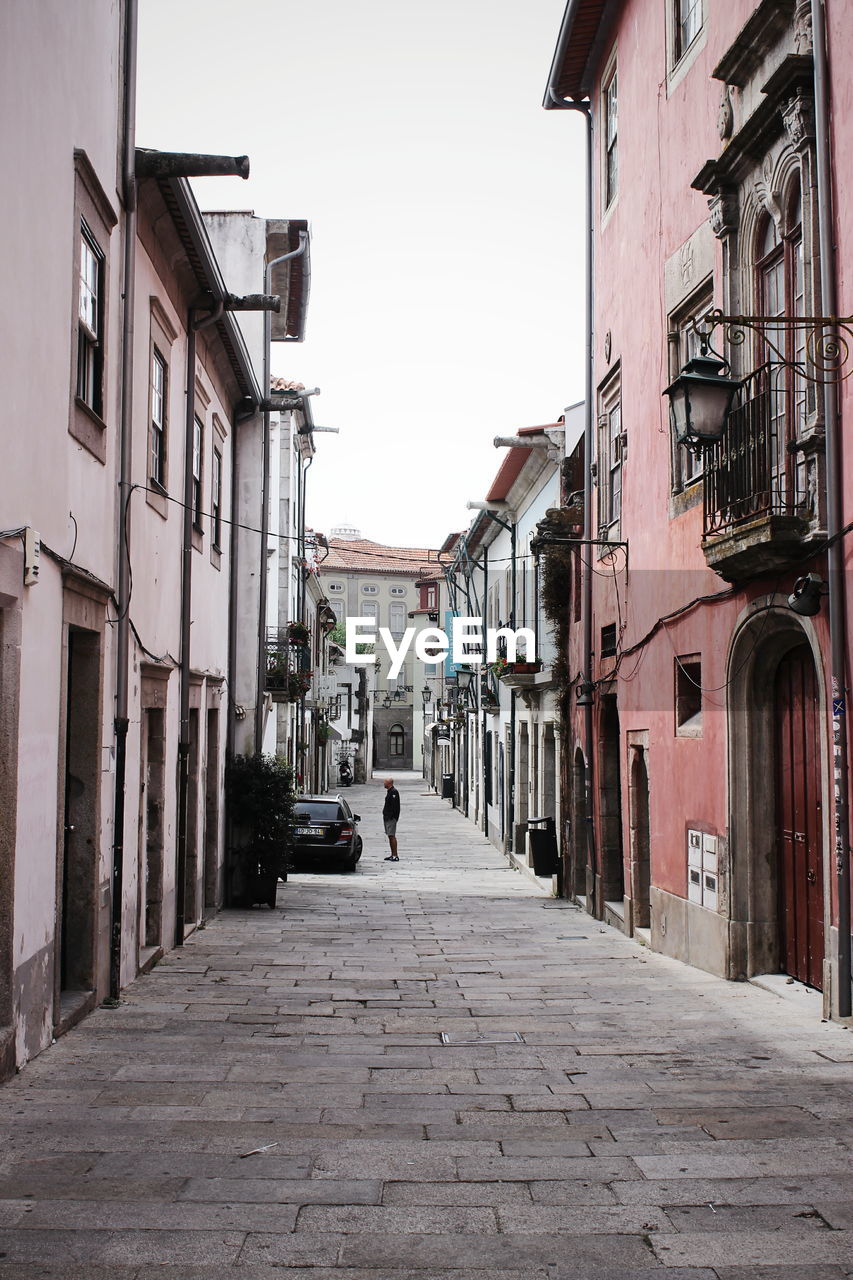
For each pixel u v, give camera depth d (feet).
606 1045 26.07
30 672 24.59
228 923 52.90
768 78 33.81
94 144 30.04
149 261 38.42
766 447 30.42
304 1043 26.22
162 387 41.81
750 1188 16.31
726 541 31.99
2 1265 13.56
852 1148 18.12
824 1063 24.12
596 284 57.82
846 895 27.86
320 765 176.76
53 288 26.02
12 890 23.03
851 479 27.86
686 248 41.78
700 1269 13.62
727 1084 22.34
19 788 23.68
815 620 29.81
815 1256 13.99
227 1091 21.65
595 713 57.88
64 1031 27.12
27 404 24.12
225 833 59.62
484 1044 26.21
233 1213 15.28
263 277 67.21
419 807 176.96
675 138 43.32
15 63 22.84
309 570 139.74
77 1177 16.63
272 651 80.38
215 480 55.52
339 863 87.35
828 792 29.01
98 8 30.25
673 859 42.34
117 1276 13.32
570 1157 17.69
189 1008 30.78
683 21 43.34
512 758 96.99
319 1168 17.12
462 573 147.84
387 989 34.22
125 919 34.78
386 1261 13.80
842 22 28.58
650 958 42.11
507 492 95.86
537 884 77.30
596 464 57.72
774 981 34.47
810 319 26.09
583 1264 13.75
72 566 27.35
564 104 58.85
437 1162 17.42
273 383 98.32
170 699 42.93
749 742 35.99
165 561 41.88
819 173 29.22
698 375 32.55
